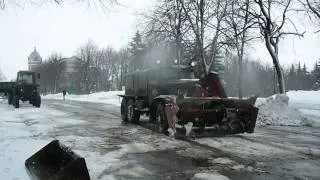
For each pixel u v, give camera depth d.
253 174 6.50
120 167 6.95
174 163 7.33
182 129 11.16
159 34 21.12
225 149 8.85
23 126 13.16
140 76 14.25
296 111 15.69
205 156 8.02
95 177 6.21
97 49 81.06
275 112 15.71
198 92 11.89
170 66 13.25
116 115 18.78
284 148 9.05
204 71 19.17
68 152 5.69
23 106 25.31
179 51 20.98
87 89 71.50
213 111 11.06
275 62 18.16
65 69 83.81
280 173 6.59
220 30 19.47
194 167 7.01
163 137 10.73
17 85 24.05
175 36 20.66
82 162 5.26
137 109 13.98
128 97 15.17
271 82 70.81
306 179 6.23
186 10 19.34
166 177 6.29
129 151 8.55
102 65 80.31
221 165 7.18
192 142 9.87
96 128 12.93
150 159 7.69
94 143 9.62
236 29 19.69
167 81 12.83
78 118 16.73
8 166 6.62
